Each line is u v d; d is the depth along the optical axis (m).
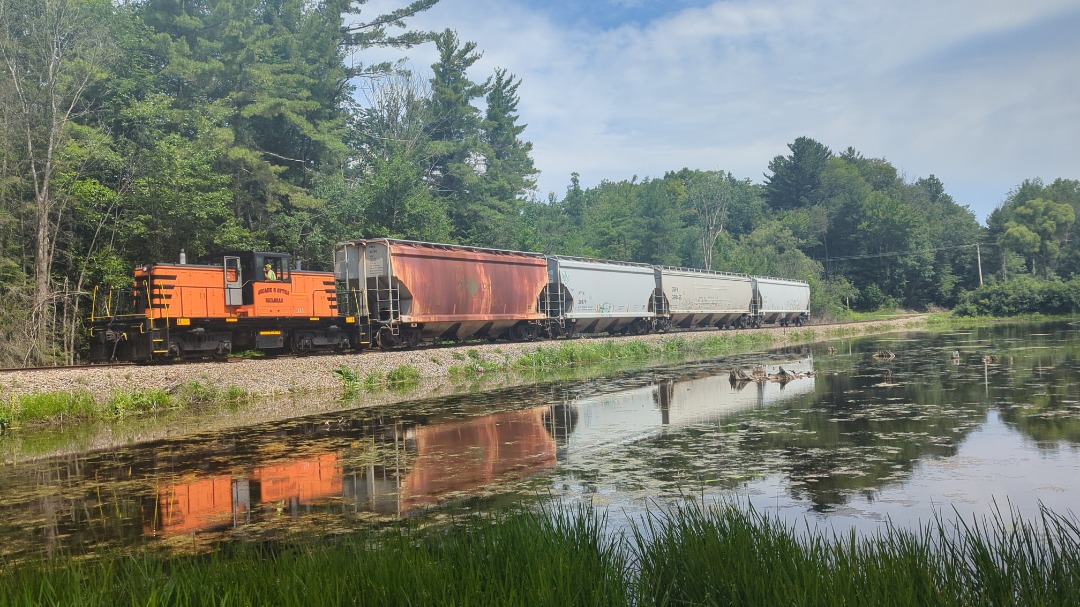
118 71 33.06
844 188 118.44
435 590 4.98
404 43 50.56
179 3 38.94
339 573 5.51
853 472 10.07
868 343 39.84
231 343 23.83
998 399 16.44
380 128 54.09
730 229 111.62
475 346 30.86
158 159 30.84
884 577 4.89
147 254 31.73
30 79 29.72
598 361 32.69
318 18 45.38
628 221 80.00
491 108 67.00
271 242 38.28
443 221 45.16
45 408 17.23
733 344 41.34
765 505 8.54
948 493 8.85
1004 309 76.44
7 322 26.02
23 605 5.05
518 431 14.52
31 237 29.06
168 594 5.14
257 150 39.69
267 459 12.34
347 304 28.66
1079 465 10.12
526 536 6.00
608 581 5.24
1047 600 4.68
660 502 8.83
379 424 15.77
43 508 9.56
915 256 98.94
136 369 19.91
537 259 37.25
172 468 11.88
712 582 5.25
